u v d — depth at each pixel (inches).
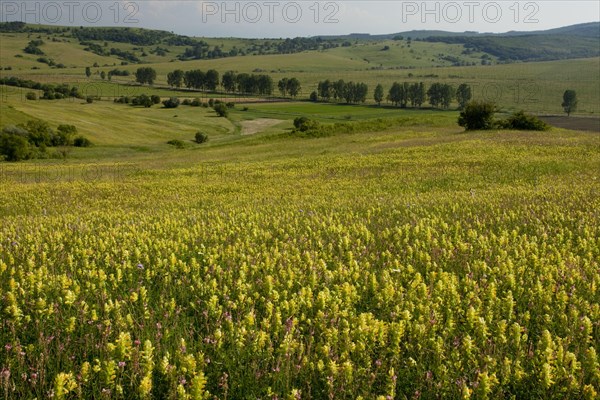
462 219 469.1
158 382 190.1
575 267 296.8
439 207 543.8
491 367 186.4
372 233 425.7
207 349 211.8
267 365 195.0
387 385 178.5
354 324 213.0
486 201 570.9
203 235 414.6
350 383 181.9
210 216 561.0
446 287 256.8
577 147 1317.7
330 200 709.9
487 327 211.9
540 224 429.4
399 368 199.3
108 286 286.8
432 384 186.1
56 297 261.4
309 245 385.1
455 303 242.2
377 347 208.5
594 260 325.1
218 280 304.0
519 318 237.0
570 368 183.0
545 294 251.0
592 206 499.8
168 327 230.4
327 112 5890.8
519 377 181.5
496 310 239.3
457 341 204.4
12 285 255.0
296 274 294.4
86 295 262.4
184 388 181.2
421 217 506.0
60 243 391.9
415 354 203.9
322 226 455.8
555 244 359.3
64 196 903.7
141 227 477.4
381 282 279.6
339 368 183.3
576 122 4170.8
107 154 3036.4
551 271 281.4
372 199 673.0
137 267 317.4
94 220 558.3
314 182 995.9
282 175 1178.0
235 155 2129.7
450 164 1147.3
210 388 188.7
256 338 202.2
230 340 210.2
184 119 5093.5
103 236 421.1
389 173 1074.7
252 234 435.8
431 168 1108.5
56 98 5644.7
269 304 229.8
